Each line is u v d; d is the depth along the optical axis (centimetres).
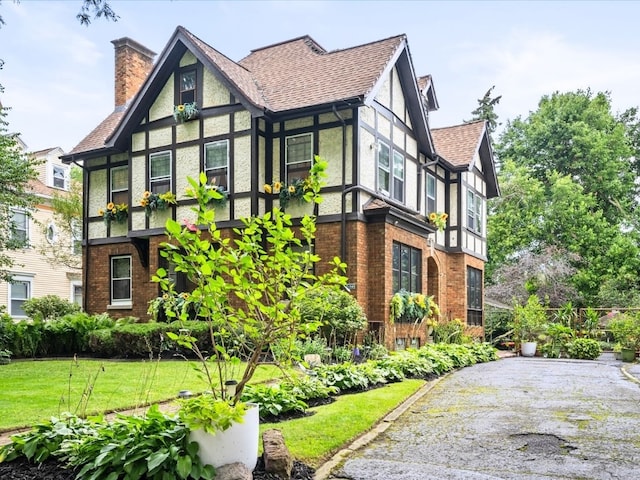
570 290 2827
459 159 2127
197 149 1625
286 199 1521
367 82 1504
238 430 437
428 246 1889
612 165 3341
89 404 732
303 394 742
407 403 817
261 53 1977
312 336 1317
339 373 893
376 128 1586
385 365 1059
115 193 1877
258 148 1542
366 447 579
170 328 1313
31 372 1078
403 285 1644
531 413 732
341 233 1466
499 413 734
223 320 489
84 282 1911
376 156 1565
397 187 1706
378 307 1494
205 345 1307
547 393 899
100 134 1992
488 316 2566
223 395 483
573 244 3059
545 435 617
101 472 421
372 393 856
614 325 1819
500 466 509
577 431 633
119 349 1379
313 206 1510
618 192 3362
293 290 492
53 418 498
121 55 2134
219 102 1599
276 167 1577
